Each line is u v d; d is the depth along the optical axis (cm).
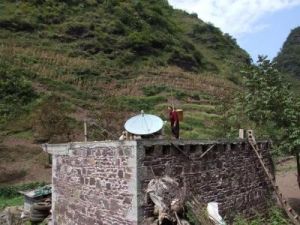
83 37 6769
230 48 10100
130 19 7788
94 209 1241
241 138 1514
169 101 4888
